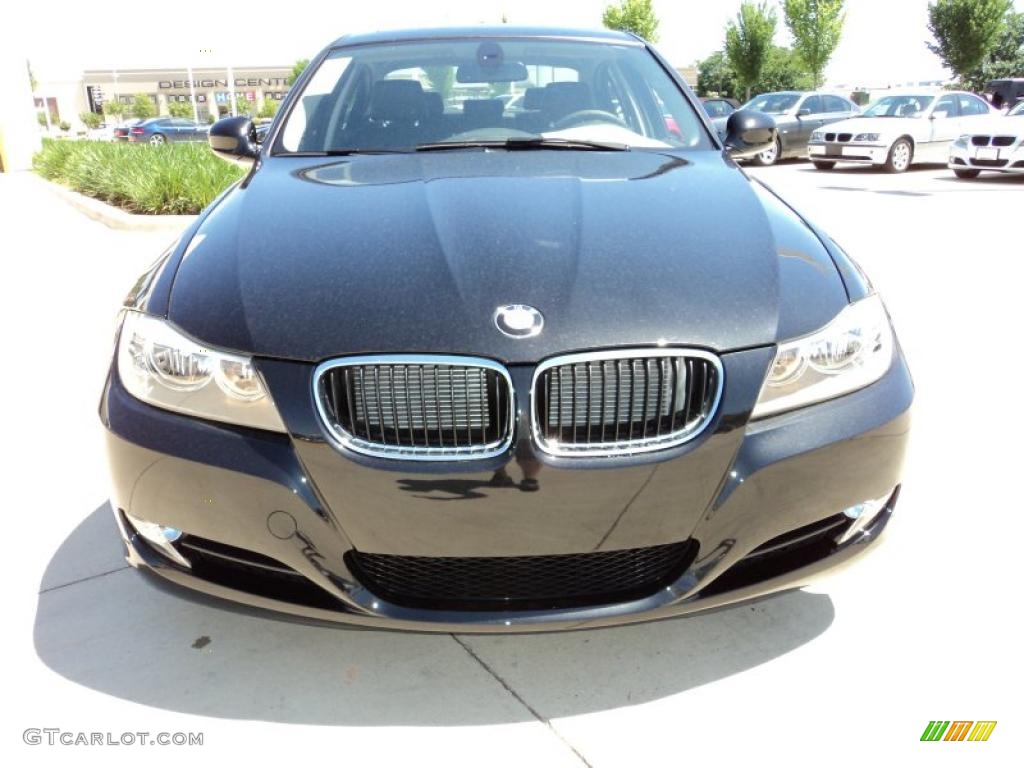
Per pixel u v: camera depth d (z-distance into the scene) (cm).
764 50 3381
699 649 232
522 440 182
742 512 190
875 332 209
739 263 208
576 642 236
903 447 207
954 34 3042
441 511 183
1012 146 1299
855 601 250
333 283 199
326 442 184
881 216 946
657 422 186
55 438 367
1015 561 267
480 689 218
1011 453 342
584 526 185
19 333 515
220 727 204
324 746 198
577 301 191
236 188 272
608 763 193
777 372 191
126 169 1031
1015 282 621
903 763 191
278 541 189
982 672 219
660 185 254
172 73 9394
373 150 304
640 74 341
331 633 240
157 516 199
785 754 195
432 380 183
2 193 1291
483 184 249
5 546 283
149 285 220
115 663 227
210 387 191
